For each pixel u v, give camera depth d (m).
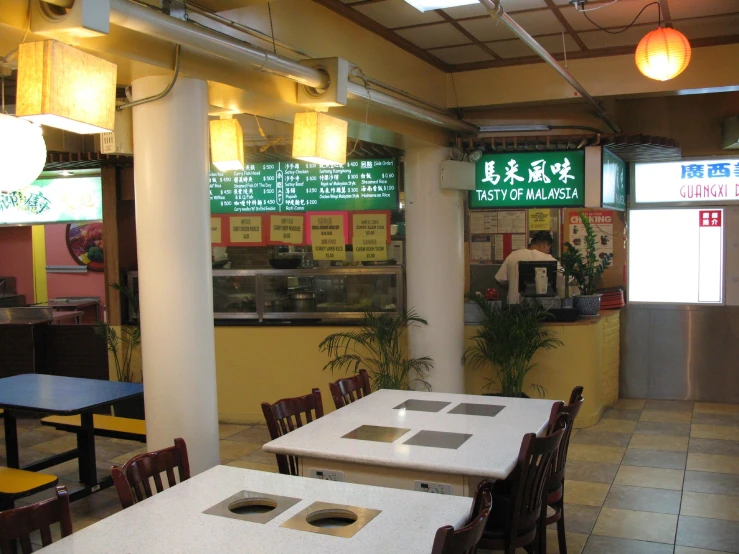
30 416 7.19
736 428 6.27
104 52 3.04
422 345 6.13
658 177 7.31
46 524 2.24
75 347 7.29
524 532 3.12
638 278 7.47
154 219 3.58
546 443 3.02
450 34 5.29
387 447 3.18
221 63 3.64
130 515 2.47
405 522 2.38
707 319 7.27
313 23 4.43
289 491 2.70
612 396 7.22
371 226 6.45
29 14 2.65
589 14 4.88
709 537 4.03
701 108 7.12
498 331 6.00
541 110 6.27
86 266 10.24
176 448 2.87
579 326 6.32
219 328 6.80
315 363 6.62
